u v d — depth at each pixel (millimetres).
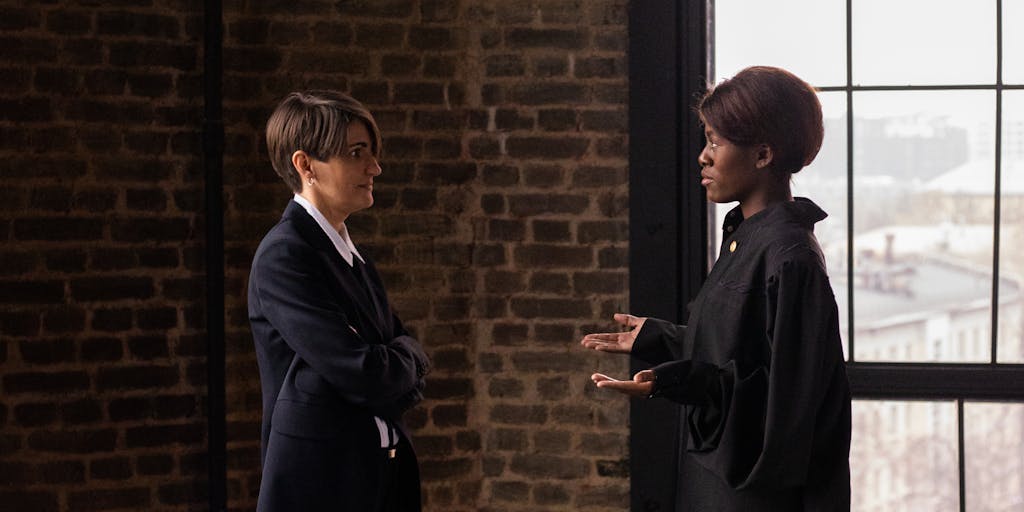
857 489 3926
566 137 3814
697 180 3811
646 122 3785
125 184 3605
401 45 3789
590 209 3824
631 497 3836
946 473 3873
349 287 2518
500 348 3865
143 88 3607
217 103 3611
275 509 2406
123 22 3584
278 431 2428
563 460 3869
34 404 3568
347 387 2389
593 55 3797
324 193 2543
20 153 3533
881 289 3875
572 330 3848
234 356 3727
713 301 2270
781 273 2141
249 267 3725
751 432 2162
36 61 3535
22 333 3549
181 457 3689
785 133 2252
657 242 3803
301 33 3742
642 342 2543
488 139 3826
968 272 3828
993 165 3795
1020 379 3781
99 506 3629
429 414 3857
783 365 2111
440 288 3838
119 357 3623
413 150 3807
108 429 3623
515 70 3814
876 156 3852
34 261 3551
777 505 2186
